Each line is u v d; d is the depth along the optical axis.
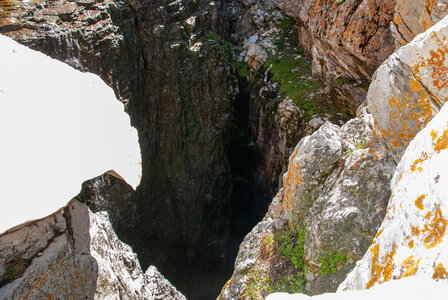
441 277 0.99
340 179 3.68
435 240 1.16
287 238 4.19
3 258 2.24
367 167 3.52
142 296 4.09
